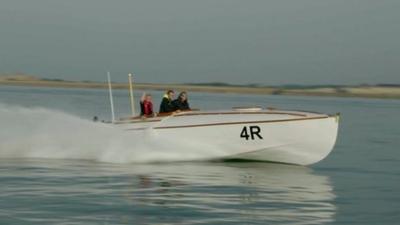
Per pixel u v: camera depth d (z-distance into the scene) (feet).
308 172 55.01
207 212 35.81
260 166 57.31
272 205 38.55
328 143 56.08
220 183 46.80
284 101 370.73
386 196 43.04
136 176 49.32
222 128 56.75
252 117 56.24
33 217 33.40
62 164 56.13
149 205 37.35
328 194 43.52
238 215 35.27
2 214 33.88
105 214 34.63
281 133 55.93
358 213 36.94
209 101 288.10
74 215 34.17
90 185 44.37
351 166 60.59
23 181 45.57
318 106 280.51
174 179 48.14
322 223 33.99
